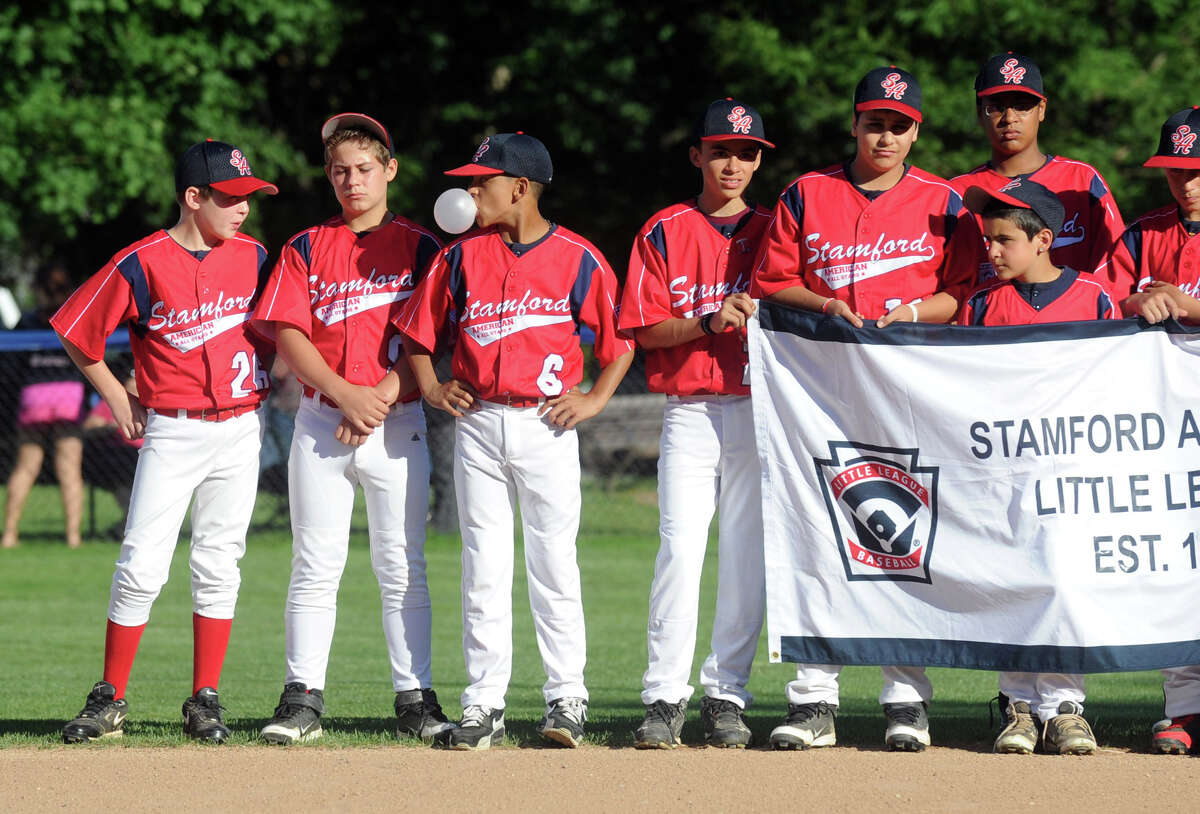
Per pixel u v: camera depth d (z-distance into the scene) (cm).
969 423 1337
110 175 4150
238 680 2034
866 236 1342
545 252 1366
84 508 4219
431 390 1374
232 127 4469
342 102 5112
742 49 4341
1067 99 4328
